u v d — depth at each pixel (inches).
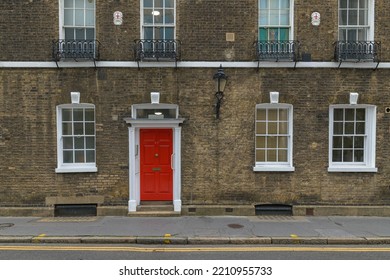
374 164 380.5
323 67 374.3
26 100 369.4
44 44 367.9
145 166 387.5
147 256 260.8
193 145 376.2
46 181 372.5
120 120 373.7
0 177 371.9
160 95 373.1
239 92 374.9
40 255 260.8
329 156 379.6
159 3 378.0
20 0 366.0
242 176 378.0
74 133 380.2
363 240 296.4
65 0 376.5
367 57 373.4
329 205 379.6
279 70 375.2
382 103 377.7
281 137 384.8
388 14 376.8
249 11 373.7
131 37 371.6
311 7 374.9
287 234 307.1
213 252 271.1
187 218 362.6
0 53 366.3
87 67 369.7
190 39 372.2
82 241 292.8
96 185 374.9
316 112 376.8
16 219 358.6
